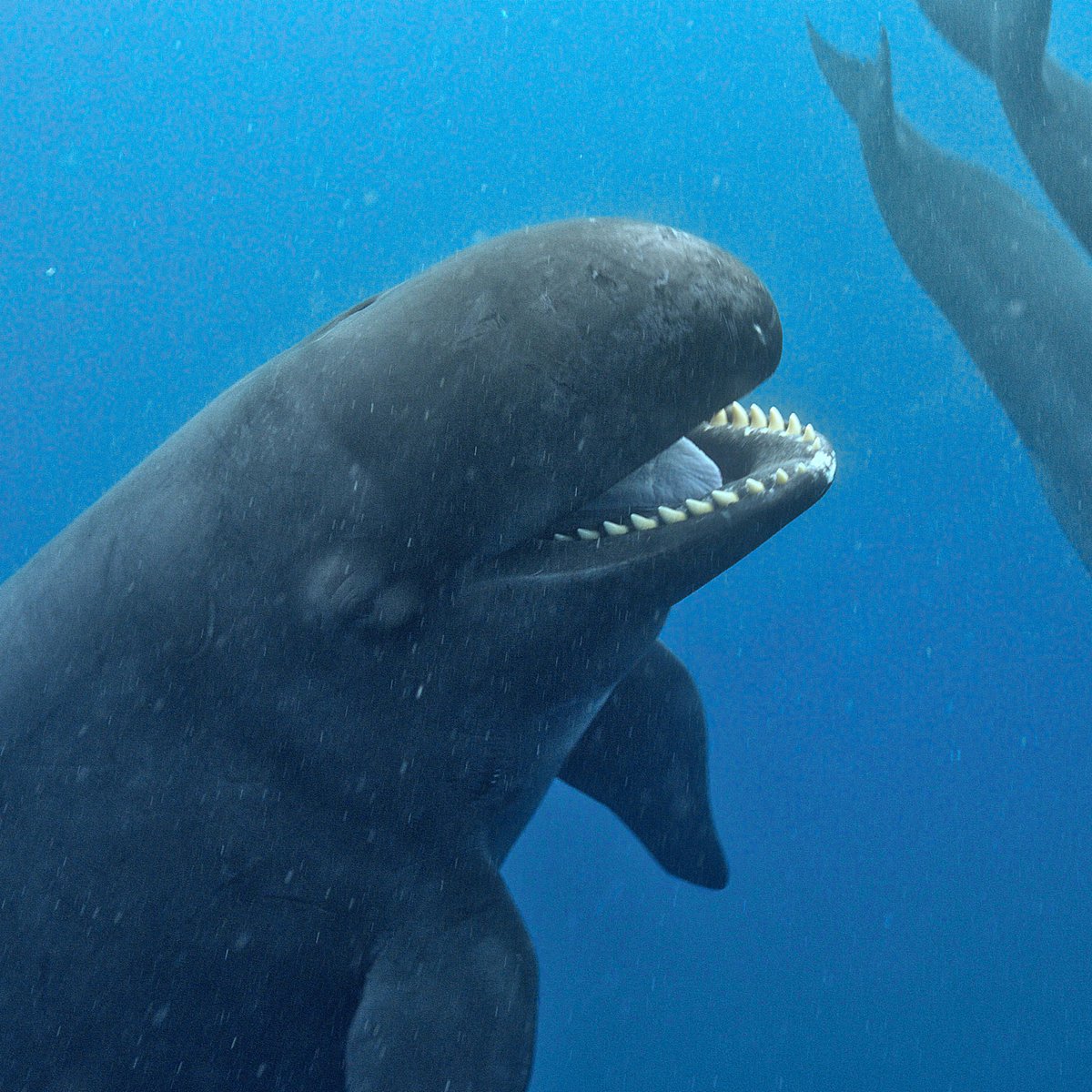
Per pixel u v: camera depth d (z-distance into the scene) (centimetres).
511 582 379
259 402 388
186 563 389
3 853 408
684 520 368
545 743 426
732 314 359
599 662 399
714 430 407
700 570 369
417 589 377
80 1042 418
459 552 372
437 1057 389
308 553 376
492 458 357
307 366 383
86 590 404
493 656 389
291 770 401
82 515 434
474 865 422
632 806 554
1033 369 775
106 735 399
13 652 414
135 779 400
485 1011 395
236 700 394
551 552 381
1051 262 779
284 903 412
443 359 358
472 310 360
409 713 397
